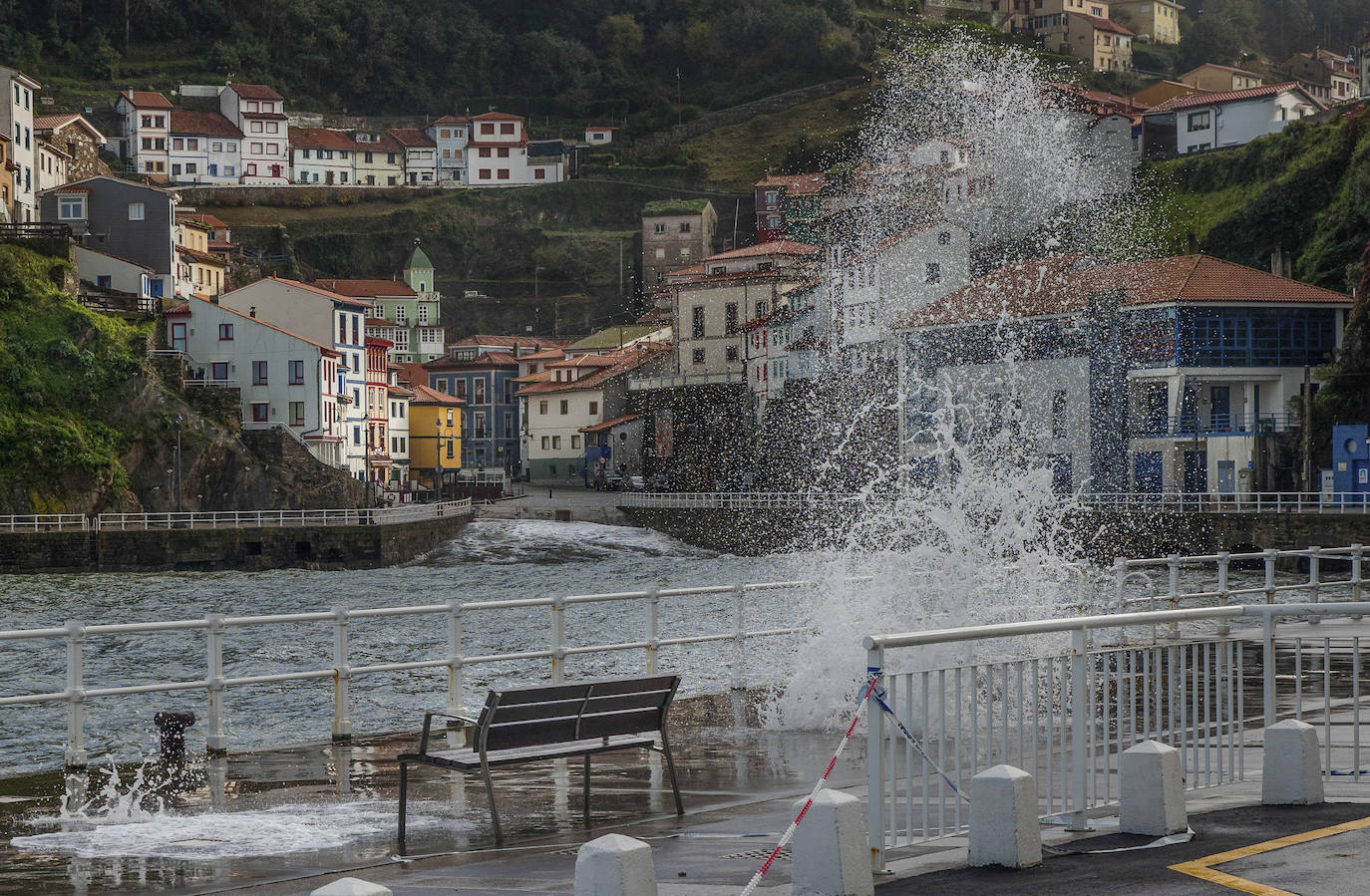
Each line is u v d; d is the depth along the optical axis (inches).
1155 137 7706.7
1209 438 4389.8
